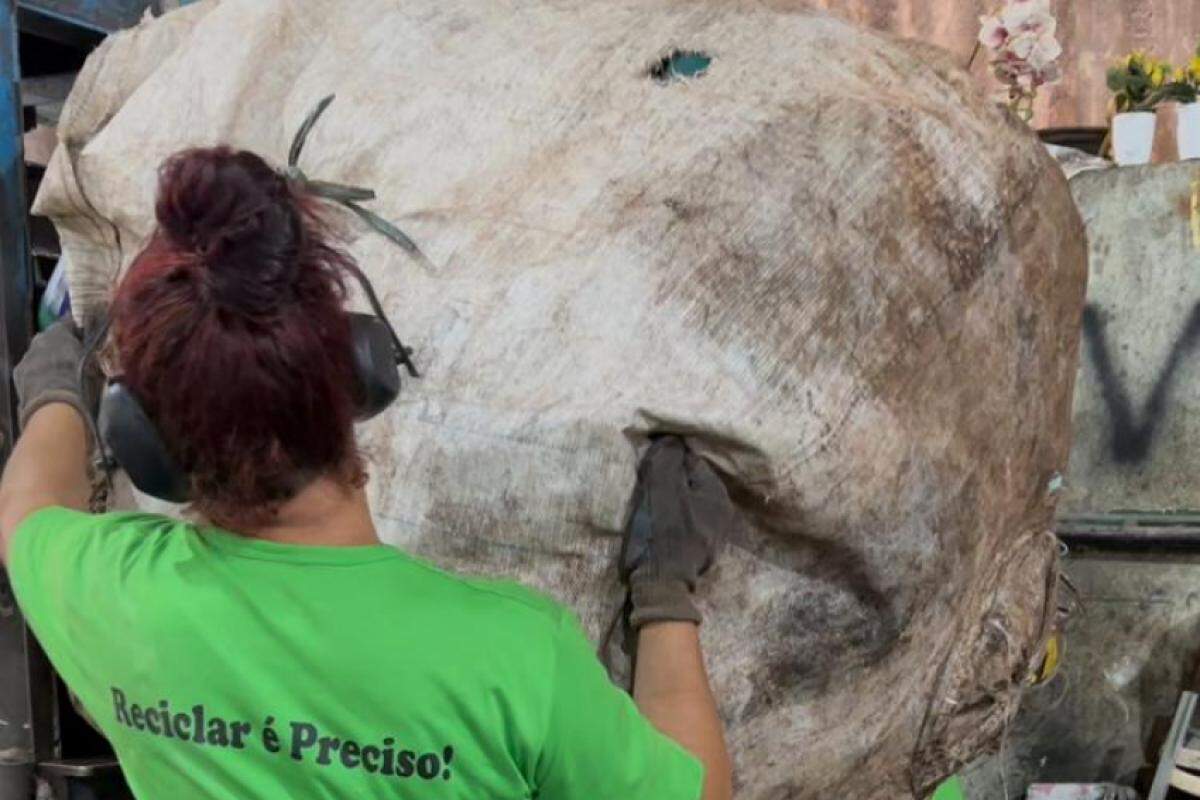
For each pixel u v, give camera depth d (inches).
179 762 31.9
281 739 30.5
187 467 30.8
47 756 64.8
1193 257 88.7
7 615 63.6
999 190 48.9
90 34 72.4
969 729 53.6
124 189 51.4
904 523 45.0
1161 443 90.1
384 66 50.2
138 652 31.9
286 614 30.5
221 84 51.7
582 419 40.3
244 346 28.6
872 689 48.6
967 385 48.0
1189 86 102.0
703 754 35.5
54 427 43.9
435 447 42.2
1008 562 55.2
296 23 52.9
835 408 42.5
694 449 41.4
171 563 32.4
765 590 45.2
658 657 38.7
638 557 40.1
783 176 44.4
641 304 41.9
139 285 29.7
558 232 43.6
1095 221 91.5
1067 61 124.6
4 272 63.6
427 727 30.0
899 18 126.9
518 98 47.6
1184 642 89.0
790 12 50.9
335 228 38.4
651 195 43.7
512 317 42.3
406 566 31.6
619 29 49.1
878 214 45.4
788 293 43.1
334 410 30.0
